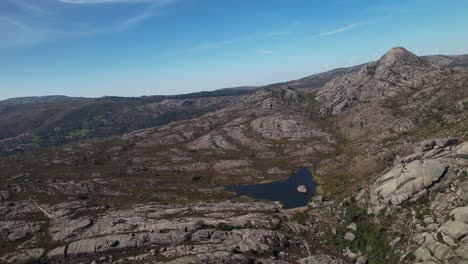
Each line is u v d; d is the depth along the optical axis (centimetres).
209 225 8950
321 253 7675
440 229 6353
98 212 10669
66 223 9638
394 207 7725
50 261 8012
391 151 11419
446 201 6912
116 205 11712
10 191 13150
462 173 7156
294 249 7862
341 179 12875
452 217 6331
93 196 13262
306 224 9006
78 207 11006
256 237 8088
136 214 10250
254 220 9112
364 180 10206
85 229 9275
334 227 8512
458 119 12812
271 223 8956
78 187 14025
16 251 8506
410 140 12512
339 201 9600
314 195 12631
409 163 8200
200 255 7394
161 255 7662
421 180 7594
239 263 7062
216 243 8031
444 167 7450
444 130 10419
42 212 10756
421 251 6344
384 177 8650
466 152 7550
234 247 7669
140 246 8181
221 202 12175
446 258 5900
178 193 14125
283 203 12156
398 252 6769
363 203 8669
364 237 7681
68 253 8150
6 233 9431
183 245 8006
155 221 9356
